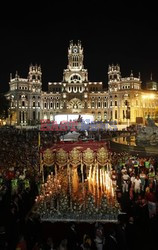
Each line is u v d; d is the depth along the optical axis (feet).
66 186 73.56
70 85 526.57
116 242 45.09
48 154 66.59
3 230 48.37
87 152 65.57
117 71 530.68
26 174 85.61
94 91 535.60
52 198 64.28
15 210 57.36
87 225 57.67
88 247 43.70
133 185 77.61
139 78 534.78
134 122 480.64
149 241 50.24
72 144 74.08
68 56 542.57
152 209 62.39
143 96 531.09
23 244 42.78
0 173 81.87
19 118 509.35
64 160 65.92
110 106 525.75
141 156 121.60
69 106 522.47
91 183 78.79
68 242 47.91
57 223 58.54
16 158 106.83
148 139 138.51
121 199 73.77
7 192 69.92
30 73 530.27
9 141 166.61
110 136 215.72
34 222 54.13
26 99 517.14
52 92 529.86
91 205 61.67
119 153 120.78
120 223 51.24
